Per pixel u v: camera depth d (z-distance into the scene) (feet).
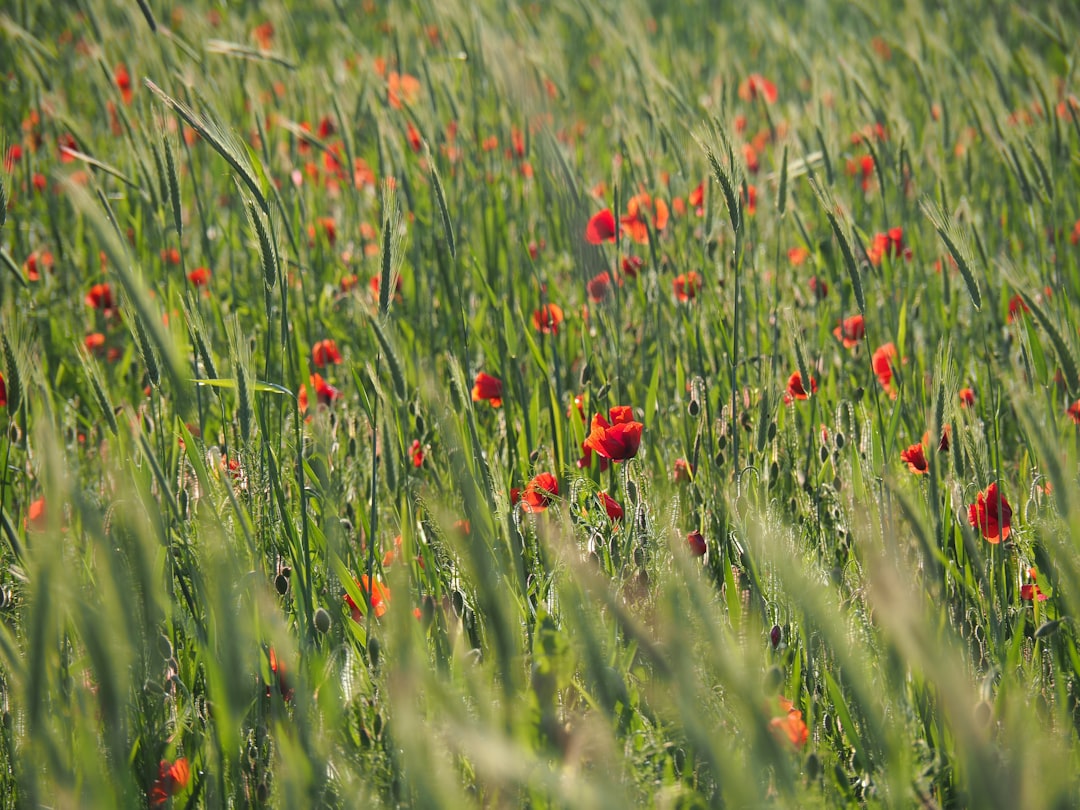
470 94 23.09
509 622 17.33
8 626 17.97
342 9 30.45
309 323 20.02
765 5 48.03
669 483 18.93
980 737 15.76
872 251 20.31
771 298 20.53
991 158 22.57
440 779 16.79
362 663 17.70
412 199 20.72
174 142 18.72
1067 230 21.24
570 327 20.62
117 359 20.86
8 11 30.58
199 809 17.52
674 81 27.53
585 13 34.88
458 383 17.95
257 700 17.52
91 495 18.34
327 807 17.24
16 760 17.44
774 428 18.69
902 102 27.43
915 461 18.37
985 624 17.85
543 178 21.93
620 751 17.24
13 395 17.95
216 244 21.66
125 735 17.19
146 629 17.13
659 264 20.45
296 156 24.44
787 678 17.74
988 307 20.33
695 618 17.24
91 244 21.74
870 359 18.53
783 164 19.57
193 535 17.74
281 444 18.63
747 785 16.80
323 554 18.30
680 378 19.51
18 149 22.08
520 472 19.08
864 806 17.35
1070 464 18.20
